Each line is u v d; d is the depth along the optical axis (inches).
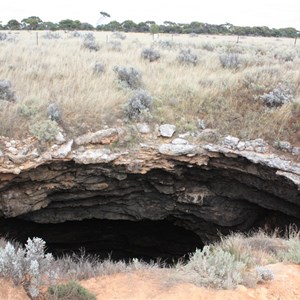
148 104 486.3
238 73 596.7
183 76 578.6
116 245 644.1
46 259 221.3
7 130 410.6
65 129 438.3
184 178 516.4
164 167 475.5
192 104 507.2
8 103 432.8
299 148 452.1
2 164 394.9
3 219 509.0
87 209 529.0
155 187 516.4
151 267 262.1
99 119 459.2
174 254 637.3
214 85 545.3
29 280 208.7
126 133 462.3
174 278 231.1
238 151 461.4
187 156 466.9
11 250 211.5
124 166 460.1
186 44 950.4
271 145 463.8
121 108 480.7
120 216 549.0
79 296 205.6
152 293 213.8
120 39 1073.5
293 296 215.6
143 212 548.1
